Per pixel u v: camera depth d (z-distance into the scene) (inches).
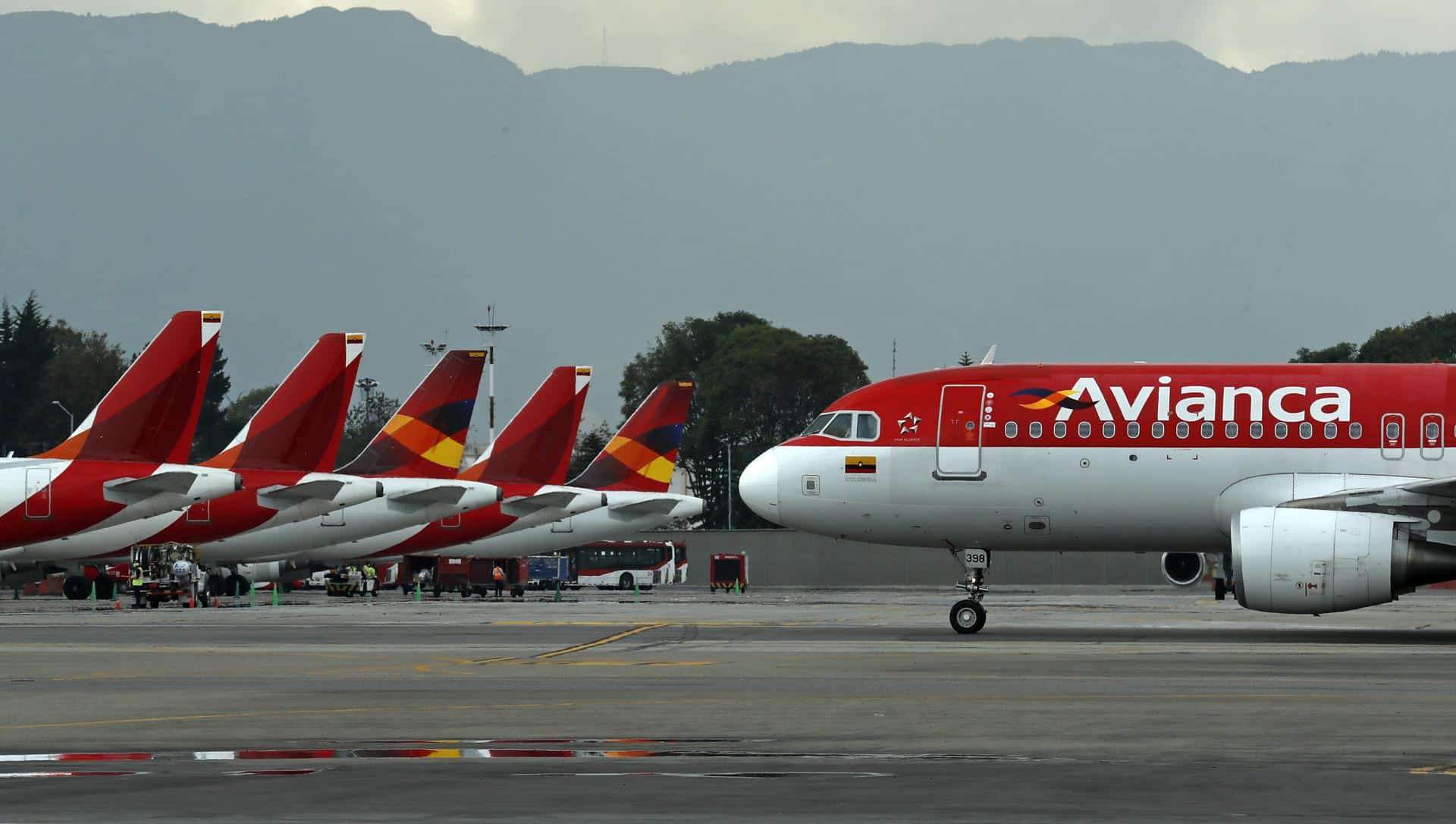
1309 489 3914.9
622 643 3779.5
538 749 1911.9
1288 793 1601.9
